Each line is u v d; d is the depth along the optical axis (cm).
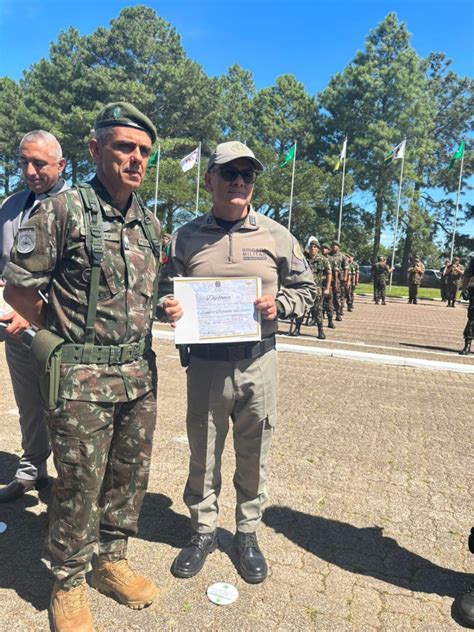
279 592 245
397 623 228
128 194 210
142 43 4569
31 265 193
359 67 4462
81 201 199
